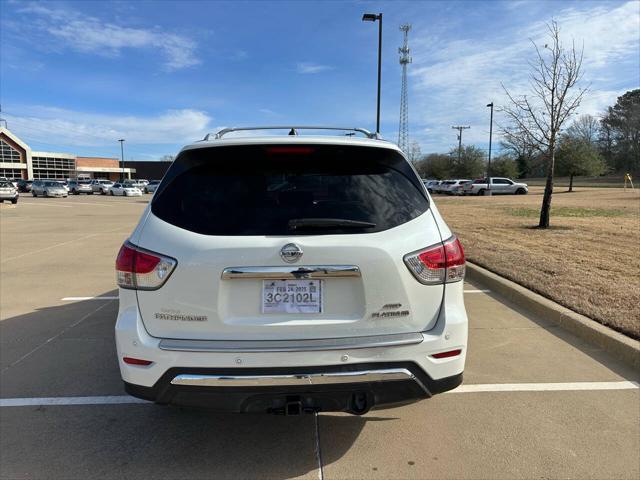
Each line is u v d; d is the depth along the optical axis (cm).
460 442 303
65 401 357
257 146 271
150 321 256
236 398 250
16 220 1980
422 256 262
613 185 6200
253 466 280
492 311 574
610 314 495
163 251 252
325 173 271
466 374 401
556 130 1212
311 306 253
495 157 7506
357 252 251
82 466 280
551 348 456
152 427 322
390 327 259
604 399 358
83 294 675
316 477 270
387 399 260
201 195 263
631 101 9056
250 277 248
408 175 282
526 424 324
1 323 541
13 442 304
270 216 256
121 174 10912
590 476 270
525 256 823
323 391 249
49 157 8988
